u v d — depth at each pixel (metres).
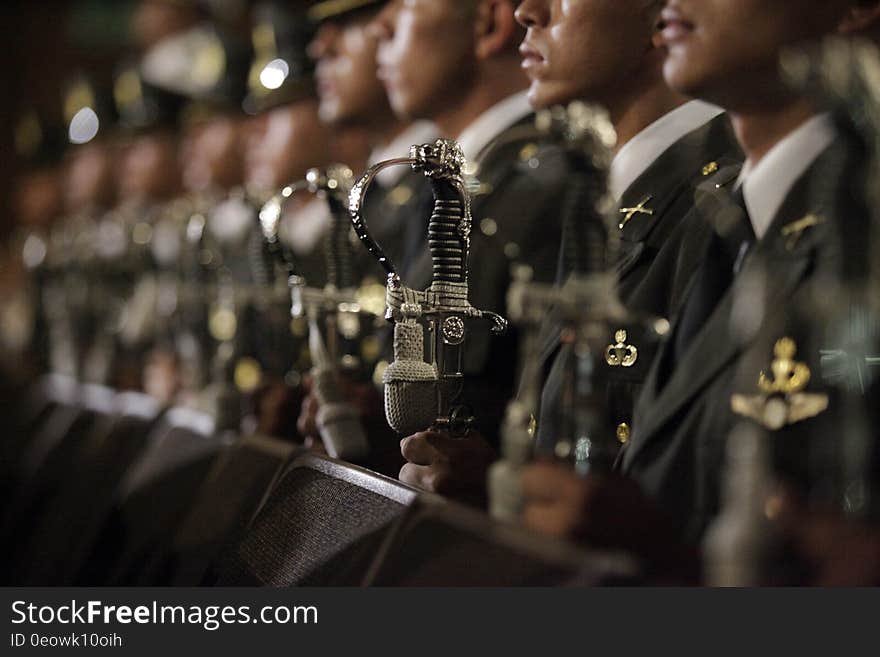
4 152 5.82
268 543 1.52
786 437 1.16
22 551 2.92
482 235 1.81
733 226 1.32
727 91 1.28
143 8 4.52
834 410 1.14
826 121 1.20
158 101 3.99
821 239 1.18
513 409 1.19
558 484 1.11
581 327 1.25
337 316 1.79
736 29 1.24
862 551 0.98
